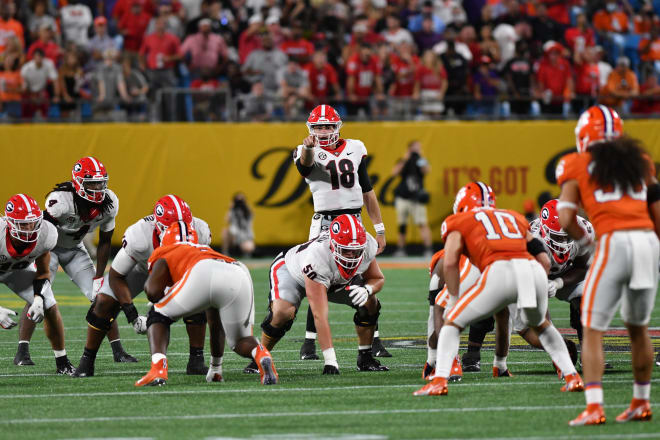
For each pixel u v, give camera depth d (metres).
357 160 27.73
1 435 17.23
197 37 63.97
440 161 64.25
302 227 63.34
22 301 45.97
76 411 19.62
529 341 25.31
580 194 18.12
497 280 20.25
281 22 68.94
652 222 18.05
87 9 67.38
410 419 18.48
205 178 62.16
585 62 67.62
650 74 70.06
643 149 17.84
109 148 61.19
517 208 64.75
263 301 44.81
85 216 27.94
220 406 20.08
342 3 72.06
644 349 17.89
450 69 65.31
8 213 24.05
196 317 25.05
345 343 32.03
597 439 16.47
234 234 62.12
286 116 62.97
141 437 16.98
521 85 65.56
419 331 35.16
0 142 60.38
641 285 17.44
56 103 61.06
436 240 64.81
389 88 65.31
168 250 22.66
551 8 73.19
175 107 62.16
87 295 29.36
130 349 31.09
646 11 74.38
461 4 74.25
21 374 25.44
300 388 22.50
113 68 61.88
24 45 65.31
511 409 19.44
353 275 24.58
